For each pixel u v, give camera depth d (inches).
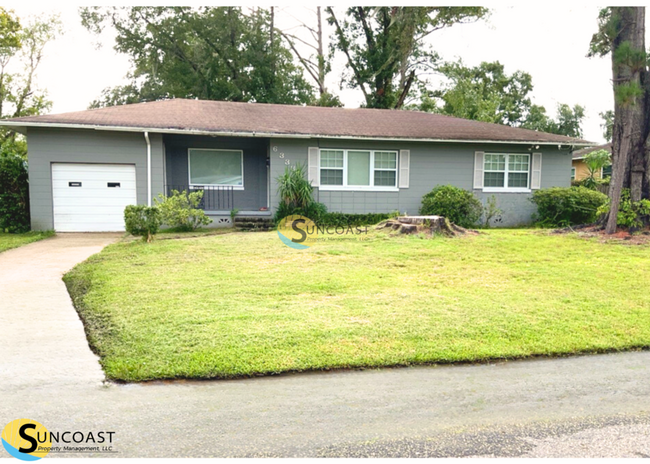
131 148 491.5
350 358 151.3
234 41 1053.8
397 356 153.9
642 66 381.4
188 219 473.4
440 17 952.9
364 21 1070.4
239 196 570.3
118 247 353.7
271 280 250.4
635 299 223.5
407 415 120.3
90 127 458.6
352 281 250.4
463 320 188.2
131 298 213.6
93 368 144.7
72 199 484.1
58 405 122.2
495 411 123.2
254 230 483.8
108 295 218.4
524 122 1507.1
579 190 536.1
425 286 243.3
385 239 380.2
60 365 146.2
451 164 576.7
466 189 580.1
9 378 136.8
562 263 301.4
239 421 116.0
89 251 354.3
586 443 108.0
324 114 619.5
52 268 287.0
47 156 473.4
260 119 562.9
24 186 487.2
